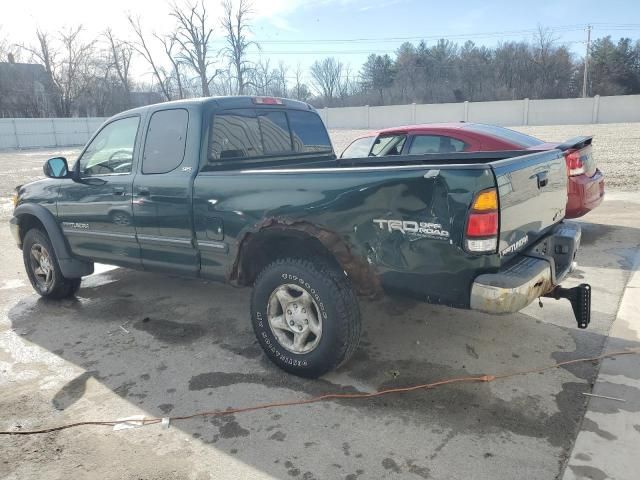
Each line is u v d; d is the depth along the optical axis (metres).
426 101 69.25
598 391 3.22
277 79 58.97
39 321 4.88
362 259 3.17
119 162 4.57
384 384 3.46
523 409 3.08
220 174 3.79
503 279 2.81
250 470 2.67
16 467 2.77
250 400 3.33
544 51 69.88
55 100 52.94
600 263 5.67
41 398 3.47
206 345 4.20
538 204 3.31
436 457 2.69
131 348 4.19
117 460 2.79
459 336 4.12
